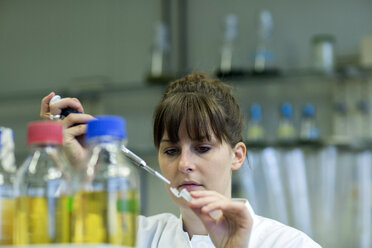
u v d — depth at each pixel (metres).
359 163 2.62
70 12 3.28
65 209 0.93
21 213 0.93
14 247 0.84
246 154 1.69
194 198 1.13
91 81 3.16
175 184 1.43
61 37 3.28
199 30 2.97
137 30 3.13
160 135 1.47
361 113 2.64
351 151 2.64
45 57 3.29
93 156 0.92
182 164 1.40
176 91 1.58
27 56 3.32
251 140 2.71
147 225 1.71
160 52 2.96
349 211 2.61
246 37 2.86
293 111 2.77
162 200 2.86
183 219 1.62
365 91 2.66
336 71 2.67
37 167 0.93
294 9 2.86
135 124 3.02
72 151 1.37
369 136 2.62
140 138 3.00
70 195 0.94
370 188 2.60
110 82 3.15
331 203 2.62
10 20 3.37
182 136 1.43
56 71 3.26
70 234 0.92
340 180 2.63
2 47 3.36
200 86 1.57
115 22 3.19
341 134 2.65
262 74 2.75
